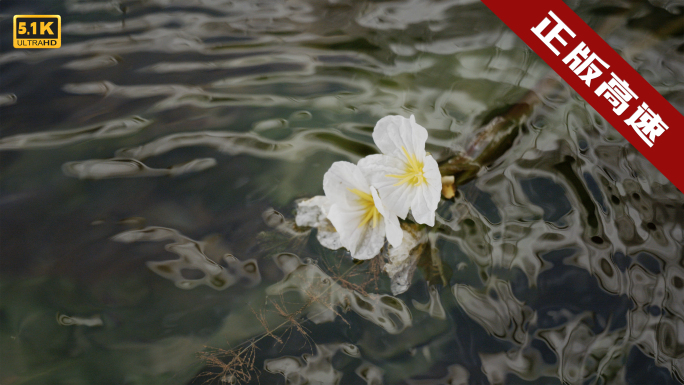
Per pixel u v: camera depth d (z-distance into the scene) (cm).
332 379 33
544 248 36
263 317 34
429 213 35
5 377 33
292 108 42
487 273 35
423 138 35
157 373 33
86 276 36
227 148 40
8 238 37
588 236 36
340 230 35
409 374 33
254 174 39
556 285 35
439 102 42
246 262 36
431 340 34
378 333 34
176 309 35
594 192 38
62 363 34
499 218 37
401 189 36
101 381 33
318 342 34
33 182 39
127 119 41
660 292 35
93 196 38
